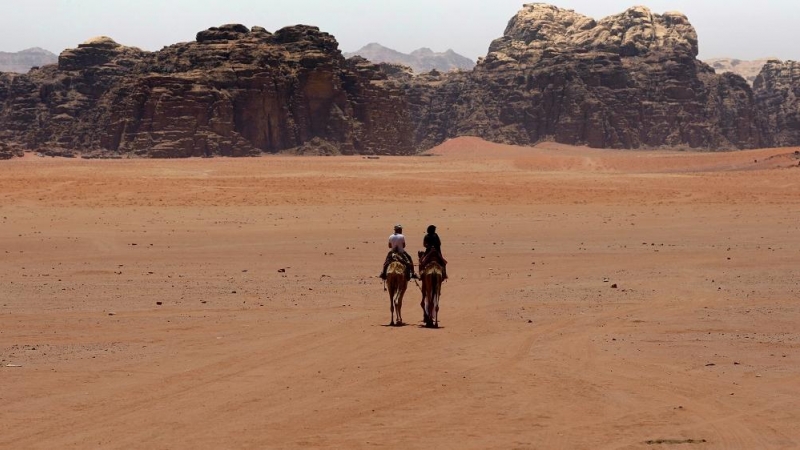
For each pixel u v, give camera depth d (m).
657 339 17.39
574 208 54.66
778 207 54.56
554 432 10.92
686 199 60.69
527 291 24.53
